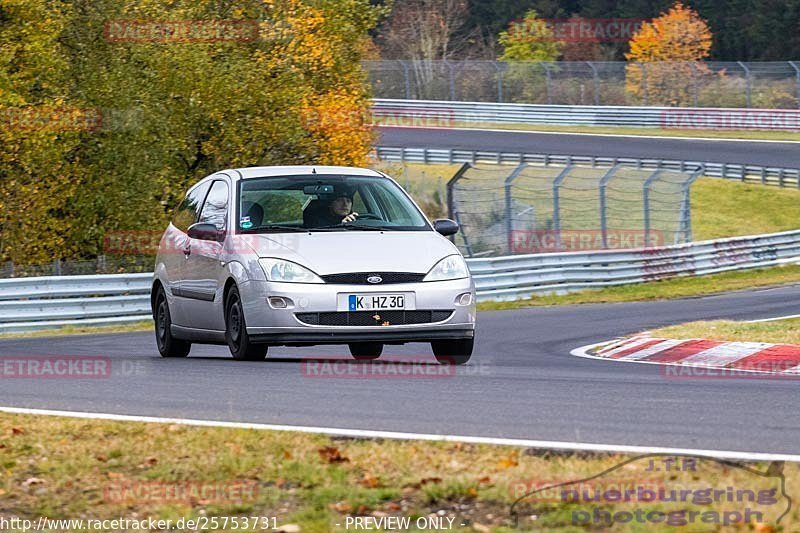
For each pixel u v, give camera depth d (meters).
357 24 120.38
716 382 30.95
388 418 24.30
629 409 25.47
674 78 191.00
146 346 48.31
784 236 113.12
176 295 38.50
